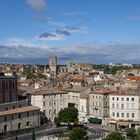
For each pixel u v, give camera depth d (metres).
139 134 144.38
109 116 188.62
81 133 129.62
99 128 181.12
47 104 198.50
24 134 164.38
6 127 164.00
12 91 190.12
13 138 154.38
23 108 179.50
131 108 183.25
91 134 164.50
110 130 175.00
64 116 182.38
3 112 166.38
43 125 182.62
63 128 182.25
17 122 170.12
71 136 130.25
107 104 191.62
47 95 198.62
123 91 190.75
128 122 181.00
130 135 152.75
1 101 181.38
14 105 181.75
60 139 153.88
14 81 191.62
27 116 176.25
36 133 167.88
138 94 183.62
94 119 192.88
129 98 183.50
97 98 193.50
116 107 186.00
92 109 196.25
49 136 160.75
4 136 154.88
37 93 196.75
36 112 182.12
